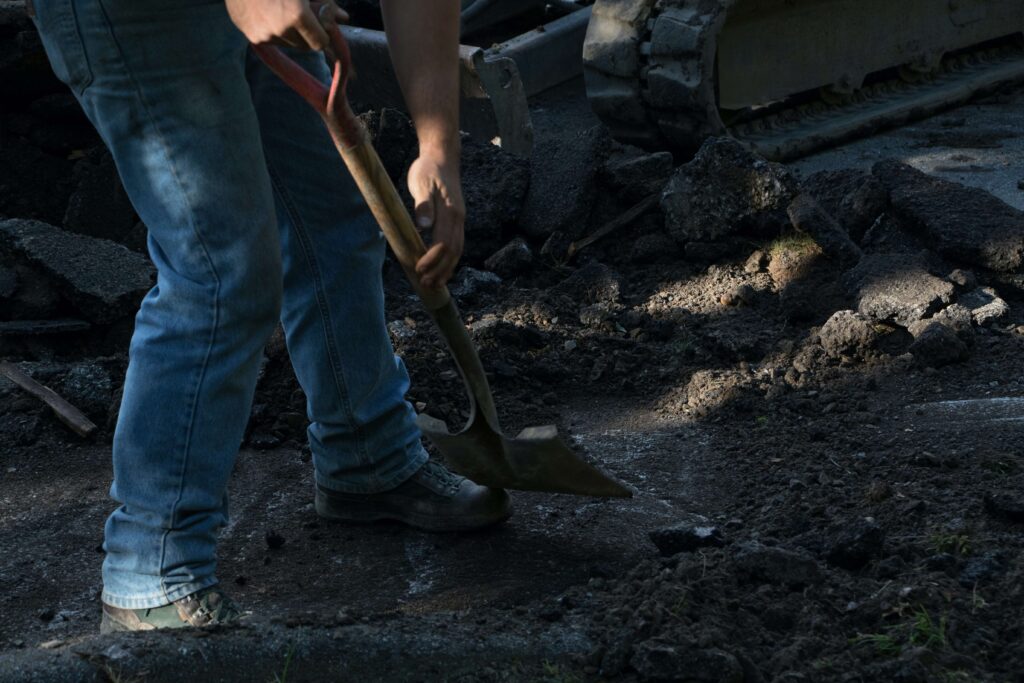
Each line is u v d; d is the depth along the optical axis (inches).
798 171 273.9
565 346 182.2
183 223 103.2
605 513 134.5
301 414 160.1
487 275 205.9
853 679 92.3
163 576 107.0
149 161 102.7
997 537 116.0
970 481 132.6
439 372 170.4
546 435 113.5
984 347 173.8
